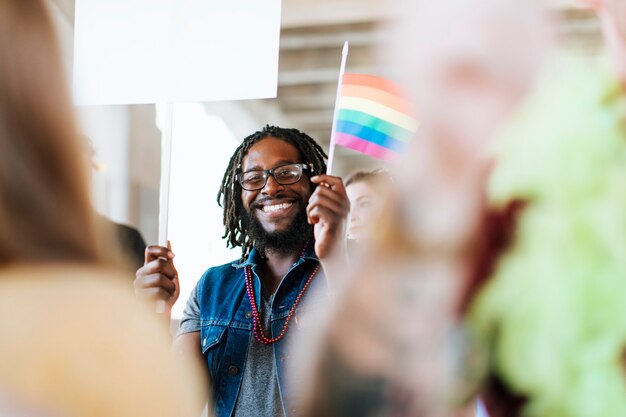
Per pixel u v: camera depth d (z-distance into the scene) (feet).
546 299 3.43
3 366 1.68
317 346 3.42
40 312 1.77
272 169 6.48
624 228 3.45
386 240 3.50
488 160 3.40
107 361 1.79
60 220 1.95
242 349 6.03
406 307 3.40
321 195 5.89
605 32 4.00
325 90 17.56
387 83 6.35
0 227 1.87
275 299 6.11
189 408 1.98
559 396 3.50
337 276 5.76
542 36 3.48
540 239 3.43
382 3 3.54
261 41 6.39
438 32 3.43
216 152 14.51
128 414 1.77
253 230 6.47
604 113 3.50
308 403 3.42
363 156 7.22
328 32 14.89
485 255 3.44
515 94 3.44
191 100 6.46
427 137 3.51
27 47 1.94
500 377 3.47
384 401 3.32
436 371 3.34
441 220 3.43
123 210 13.29
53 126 1.96
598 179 3.44
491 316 3.39
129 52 6.56
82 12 6.63
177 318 9.71
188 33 6.50
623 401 3.44
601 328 3.49
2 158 1.88
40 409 1.65
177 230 12.09
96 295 1.89
